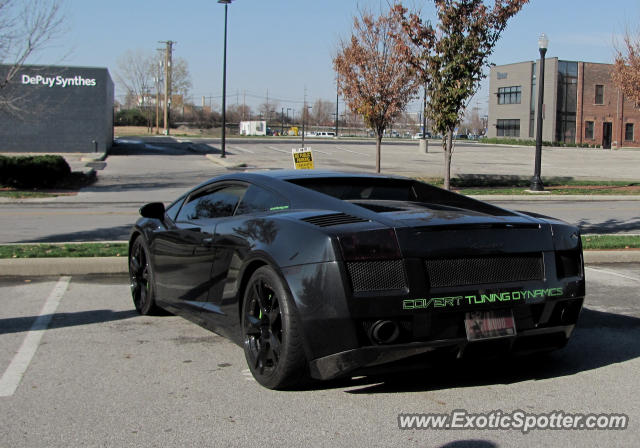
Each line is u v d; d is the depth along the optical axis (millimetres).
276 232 4055
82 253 8422
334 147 50531
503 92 72250
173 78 98688
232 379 4305
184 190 22578
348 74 22641
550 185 27297
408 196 4965
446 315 3756
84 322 5781
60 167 23125
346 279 3600
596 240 10477
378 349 3625
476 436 3443
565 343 4266
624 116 68750
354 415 3705
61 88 39156
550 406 3908
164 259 5531
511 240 3979
